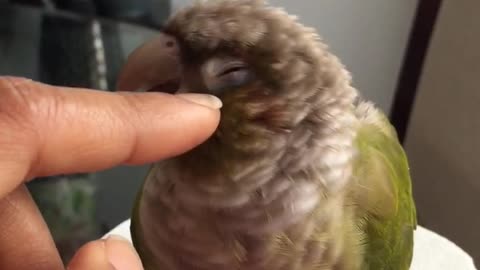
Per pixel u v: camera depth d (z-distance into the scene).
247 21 0.12
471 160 0.28
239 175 0.12
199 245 0.13
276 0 0.29
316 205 0.12
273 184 0.12
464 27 0.28
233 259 0.13
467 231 0.29
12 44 0.22
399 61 0.32
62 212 0.24
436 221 0.31
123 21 0.21
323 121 0.12
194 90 0.12
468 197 0.29
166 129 0.10
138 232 0.14
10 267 0.11
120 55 0.21
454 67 0.29
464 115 0.29
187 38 0.12
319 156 0.12
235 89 0.12
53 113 0.09
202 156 0.12
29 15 0.22
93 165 0.10
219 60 0.12
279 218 0.12
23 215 0.11
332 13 0.31
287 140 0.12
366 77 0.33
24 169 0.09
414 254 0.21
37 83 0.09
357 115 0.15
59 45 0.22
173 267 0.13
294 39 0.12
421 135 0.32
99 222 0.24
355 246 0.13
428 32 0.31
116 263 0.10
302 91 0.12
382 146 0.15
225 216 0.12
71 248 0.23
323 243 0.13
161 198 0.13
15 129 0.09
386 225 0.14
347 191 0.13
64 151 0.09
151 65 0.12
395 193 0.14
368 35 0.32
